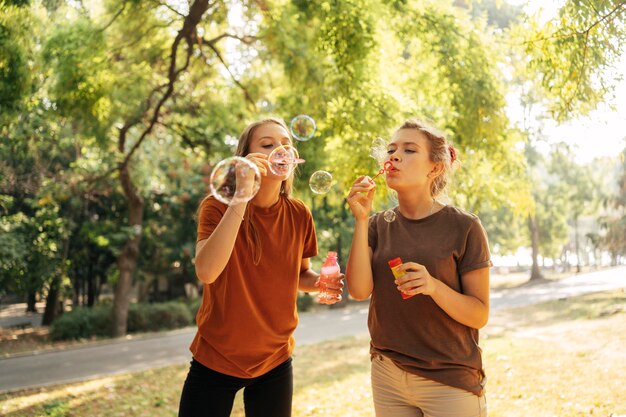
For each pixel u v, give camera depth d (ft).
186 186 55.01
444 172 7.20
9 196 45.09
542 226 120.06
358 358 25.25
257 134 7.22
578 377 16.76
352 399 16.58
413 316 6.52
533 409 13.57
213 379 6.78
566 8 13.56
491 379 17.62
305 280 8.02
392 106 22.70
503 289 94.79
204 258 6.24
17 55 22.36
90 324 47.09
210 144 42.22
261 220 7.04
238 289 6.76
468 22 24.25
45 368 28.91
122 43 31.63
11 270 43.60
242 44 34.81
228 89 38.83
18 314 81.00
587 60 13.26
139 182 45.75
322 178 8.44
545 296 63.57
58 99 28.32
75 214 51.78
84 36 27.25
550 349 22.75
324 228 62.54
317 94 23.32
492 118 22.17
